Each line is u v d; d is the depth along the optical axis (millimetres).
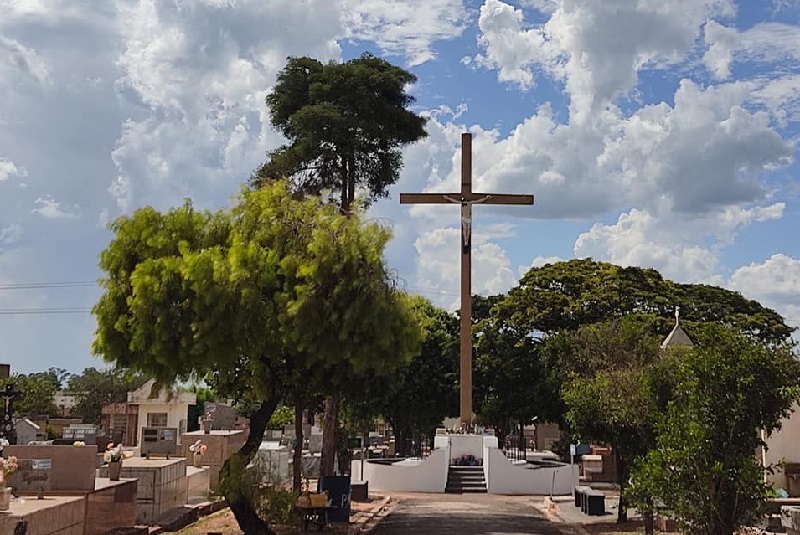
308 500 22547
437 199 39438
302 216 20266
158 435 30562
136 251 20578
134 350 19641
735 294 58812
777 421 15422
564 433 48312
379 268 19688
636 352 25594
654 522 22297
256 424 21016
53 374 79500
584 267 56812
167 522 21312
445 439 42156
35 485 17281
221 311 18578
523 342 50719
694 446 14852
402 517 27891
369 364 19688
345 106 31844
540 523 26328
